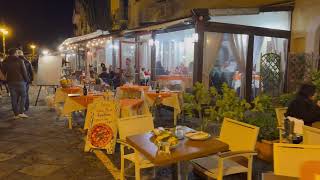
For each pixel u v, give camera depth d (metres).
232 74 9.82
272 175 2.57
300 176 1.50
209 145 3.43
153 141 3.60
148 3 18.66
